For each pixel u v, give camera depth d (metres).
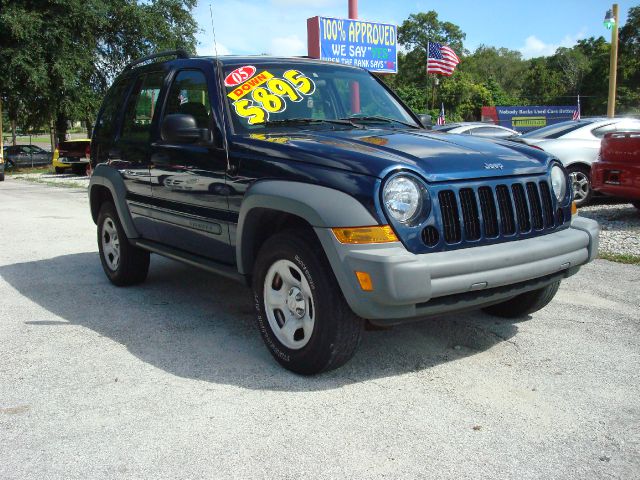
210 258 4.64
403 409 3.31
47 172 28.58
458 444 2.95
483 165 3.66
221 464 2.82
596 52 76.12
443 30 70.25
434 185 3.43
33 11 27.50
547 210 3.95
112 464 2.84
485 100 49.81
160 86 5.23
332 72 5.03
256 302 4.00
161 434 3.10
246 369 3.90
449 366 3.88
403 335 4.43
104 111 6.24
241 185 4.03
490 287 3.45
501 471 2.71
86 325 4.86
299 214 3.52
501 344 4.23
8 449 2.99
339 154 3.55
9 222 10.70
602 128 10.00
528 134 10.70
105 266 6.18
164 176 4.90
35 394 3.60
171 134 4.28
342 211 3.33
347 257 3.31
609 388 3.52
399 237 3.31
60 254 7.71
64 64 28.00
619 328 4.49
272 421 3.21
